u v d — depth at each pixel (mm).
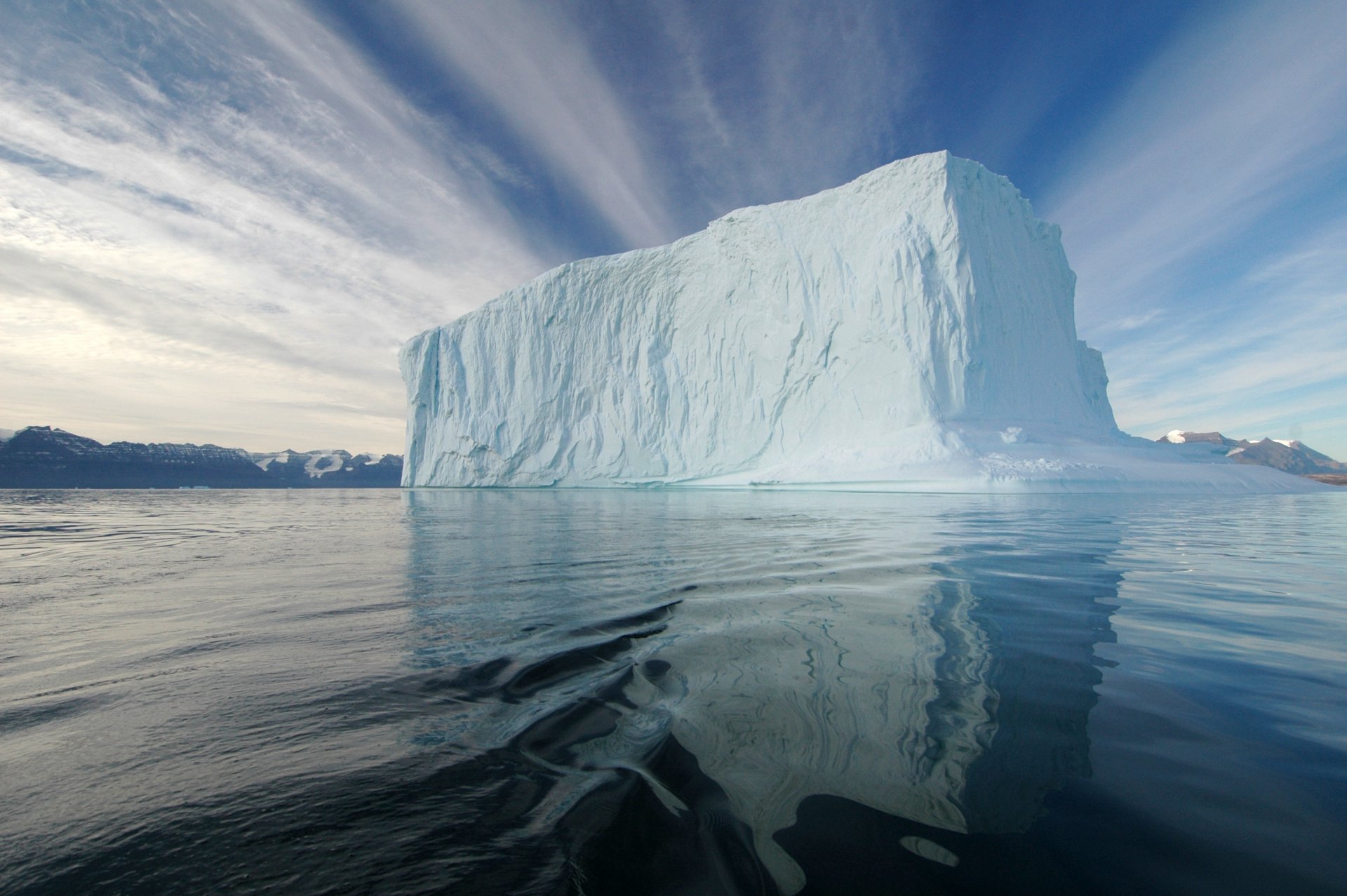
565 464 33344
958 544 6340
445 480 36031
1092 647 2621
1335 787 1413
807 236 27281
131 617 3285
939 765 1552
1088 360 30312
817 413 26672
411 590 4027
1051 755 1603
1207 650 2570
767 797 1398
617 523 9977
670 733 1736
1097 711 1902
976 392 22766
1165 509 12000
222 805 1354
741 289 29797
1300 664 2379
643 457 31781
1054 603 3498
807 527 8570
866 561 5227
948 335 22750
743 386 29672
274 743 1686
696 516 11422
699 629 2918
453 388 35875
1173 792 1406
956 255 22953
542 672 2283
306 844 1206
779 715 1872
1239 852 1175
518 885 1077
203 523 11508
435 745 1671
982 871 1128
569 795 1402
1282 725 1789
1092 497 16344
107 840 1221
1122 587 4008
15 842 1211
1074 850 1195
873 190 25562
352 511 15562
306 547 6922
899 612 3289
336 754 1616
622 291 33469
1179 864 1135
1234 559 5281
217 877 1099
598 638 2770
